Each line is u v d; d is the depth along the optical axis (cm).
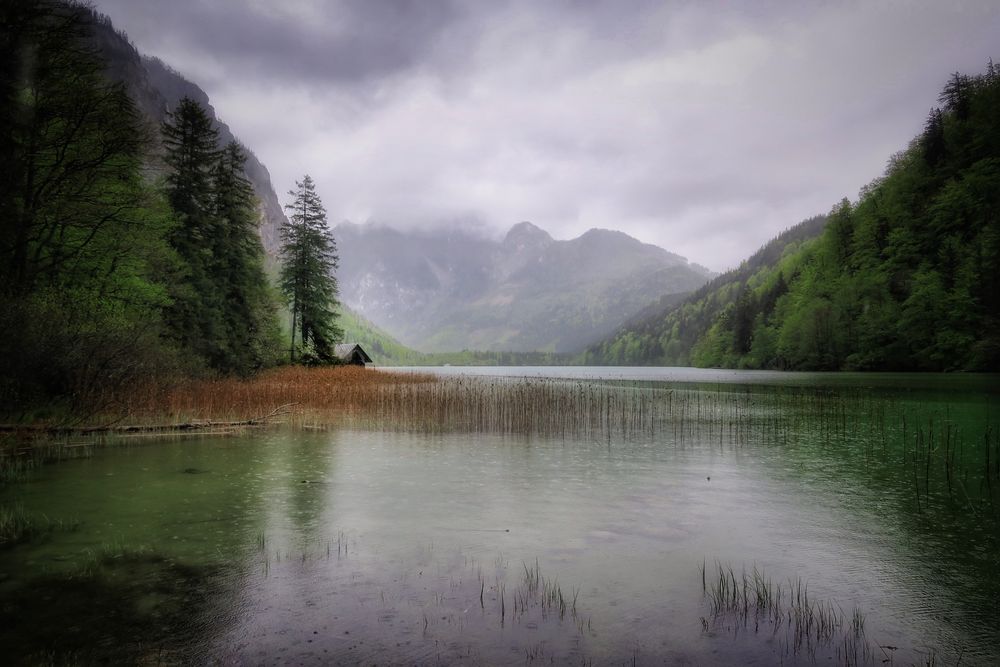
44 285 1805
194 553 638
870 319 6725
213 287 3045
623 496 937
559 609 510
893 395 3164
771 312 9719
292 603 513
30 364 1395
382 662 414
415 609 505
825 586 575
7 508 804
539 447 1461
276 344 3991
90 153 1892
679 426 1905
